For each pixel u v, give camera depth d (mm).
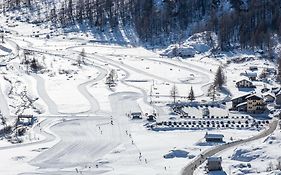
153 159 165875
